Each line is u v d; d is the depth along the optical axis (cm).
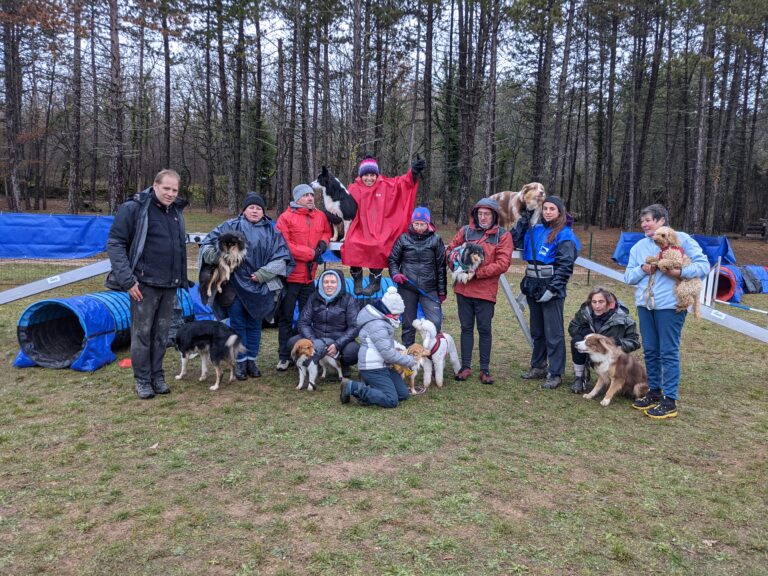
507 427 436
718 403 507
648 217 479
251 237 520
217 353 513
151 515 288
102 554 253
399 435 410
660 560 259
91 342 568
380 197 576
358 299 582
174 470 344
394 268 553
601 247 2220
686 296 443
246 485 325
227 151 3069
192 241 631
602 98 3341
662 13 2470
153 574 239
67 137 2884
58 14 1644
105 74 1891
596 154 3725
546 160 2592
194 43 2541
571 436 419
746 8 2109
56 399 476
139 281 470
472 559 255
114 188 1708
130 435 399
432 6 2600
